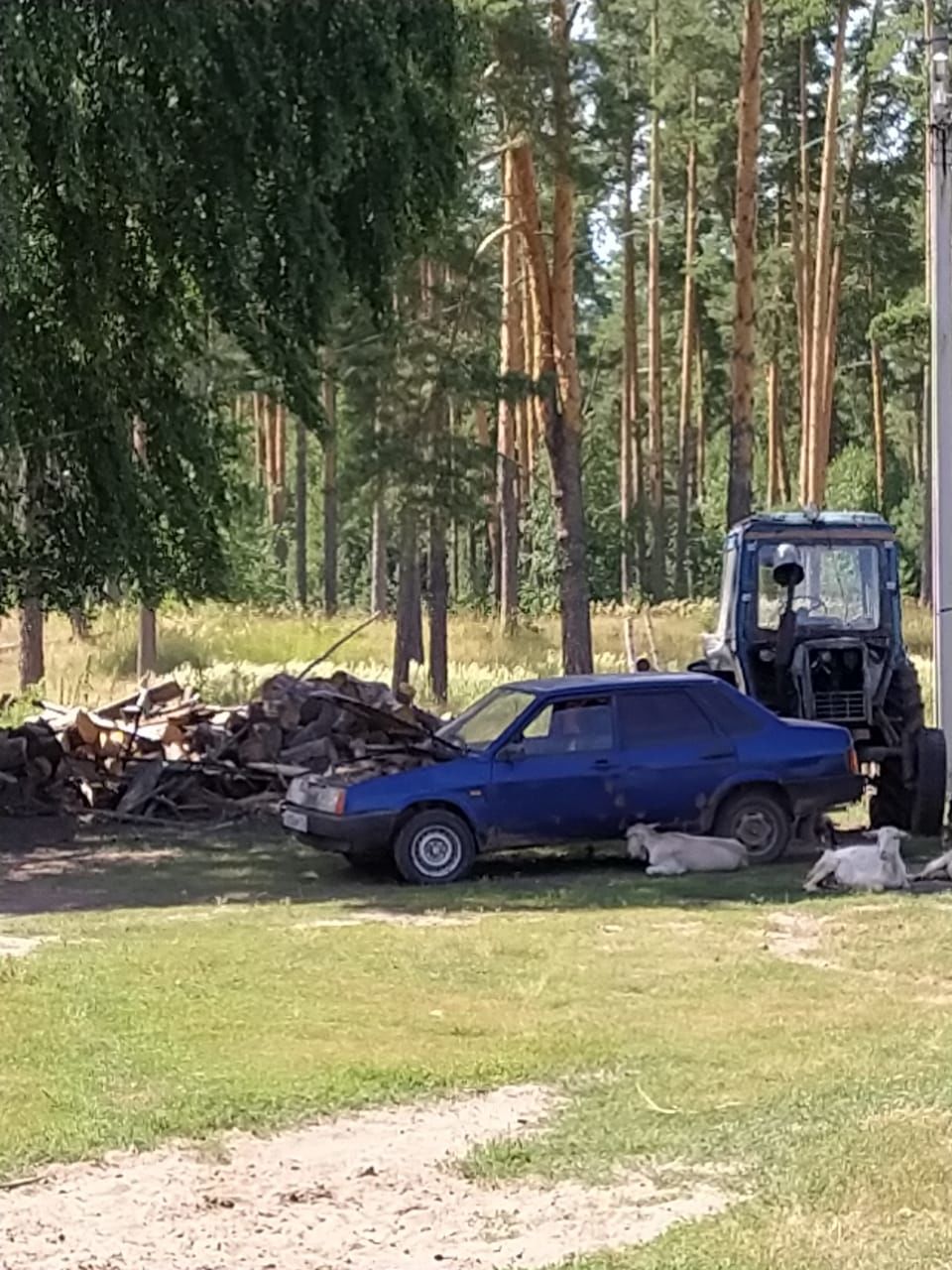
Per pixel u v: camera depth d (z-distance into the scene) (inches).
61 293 702.5
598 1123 293.0
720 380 2603.3
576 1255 232.8
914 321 1628.9
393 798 575.2
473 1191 263.0
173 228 682.8
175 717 804.6
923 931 461.4
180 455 746.2
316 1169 275.0
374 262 703.7
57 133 636.7
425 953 435.8
